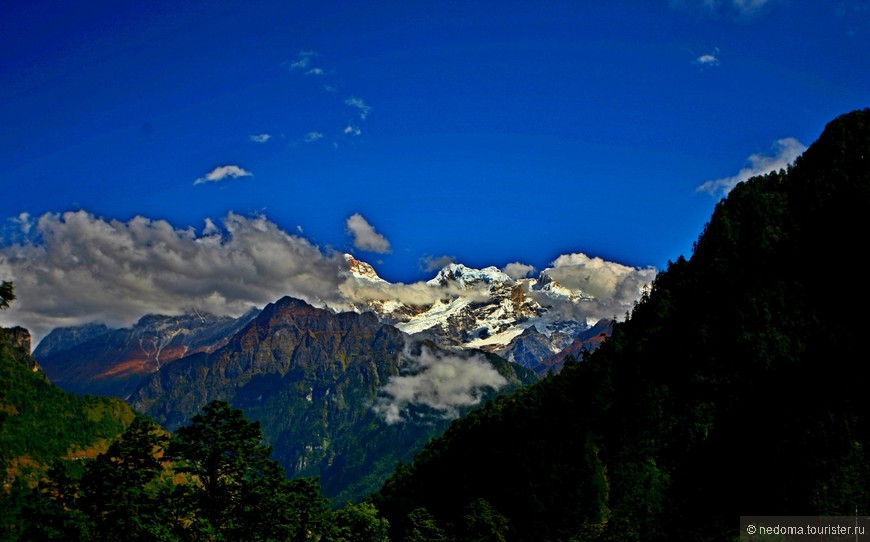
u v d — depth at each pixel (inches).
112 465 3368.6
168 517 3479.3
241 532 3690.9
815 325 7288.4
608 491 7081.7
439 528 7401.6
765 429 6766.7
